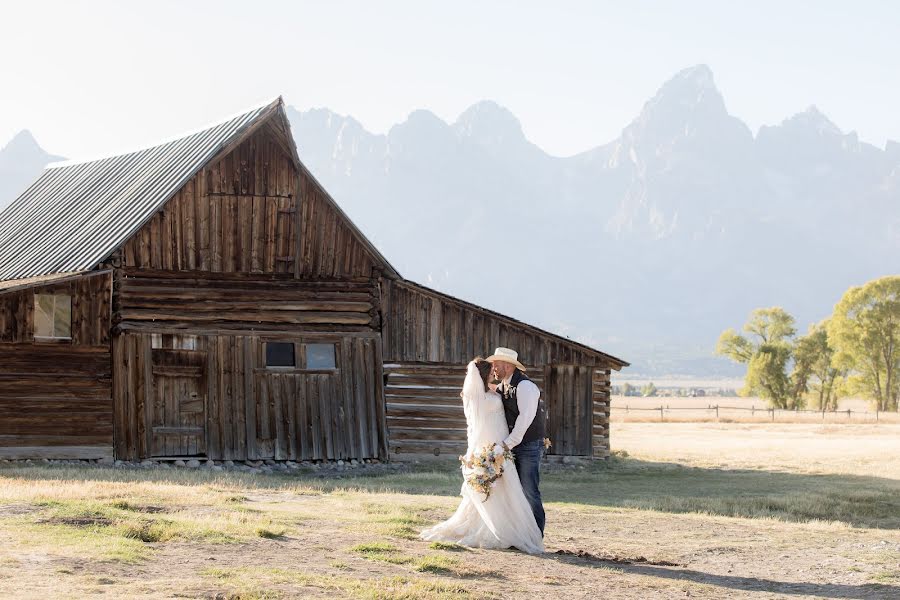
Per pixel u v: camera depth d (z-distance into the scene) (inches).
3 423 980.6
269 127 1098.1
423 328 1190.3
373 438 1138.0
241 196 1097.4
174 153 1206.9
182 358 1058.1
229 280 1091.9
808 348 3801.7
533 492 469.1
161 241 1063.6
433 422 1187.3
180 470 976.3
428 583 356.5
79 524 425.7
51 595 295.6
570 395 1256.8
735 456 1369.3
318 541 437.4
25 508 455.5
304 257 1122.7
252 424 1077.1
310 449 1100.5
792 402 3809.1
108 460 1011.9
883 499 868.0
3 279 1128.2
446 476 989.8
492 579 386.3
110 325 1031.0
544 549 470.3
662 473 1145.4
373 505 618.5
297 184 1115.9
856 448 1525.6
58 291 1010.7
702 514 722.2
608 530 585.9
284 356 1117.1
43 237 1216.2
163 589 317.4
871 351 3503.9
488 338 1216.8
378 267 1161.4
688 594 389.7
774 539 565.6
